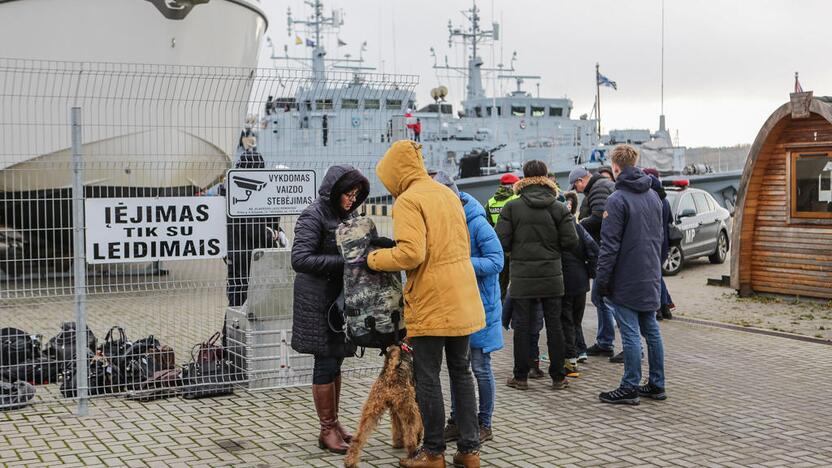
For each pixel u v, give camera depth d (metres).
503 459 5.04
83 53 11.38
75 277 5.99
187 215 6.45
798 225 11.55
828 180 11.13
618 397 6.36
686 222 15.66
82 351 5.97
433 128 28.33
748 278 12.11
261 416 5.98
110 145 9.57
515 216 6.67
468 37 33.53
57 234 7.77
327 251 5.24
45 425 5.71
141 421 5.83
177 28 11.71
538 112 30.67
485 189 24.56
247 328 6.76
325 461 4.99
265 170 6.76
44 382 6.87
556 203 6.68
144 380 6.54
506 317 7.46
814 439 5.46
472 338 5.38
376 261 4.66
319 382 5.18
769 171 11.82
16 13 11.24
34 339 7.05
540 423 5.84
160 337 8.09
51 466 4.83
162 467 4.84
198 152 8.26
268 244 6.99
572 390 6.82
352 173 5.22
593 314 10.94
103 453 5.09
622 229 6.25
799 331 9.52
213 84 8.54
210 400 6.43
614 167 6.41
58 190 7.80
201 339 8.12
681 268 15.80
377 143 7.68
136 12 11.45
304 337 5.15
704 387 6.91
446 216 4.70
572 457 5.08
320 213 5.27
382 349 4.98
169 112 8.27
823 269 11.32
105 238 6.22
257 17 13.22
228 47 12.59
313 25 33.16
